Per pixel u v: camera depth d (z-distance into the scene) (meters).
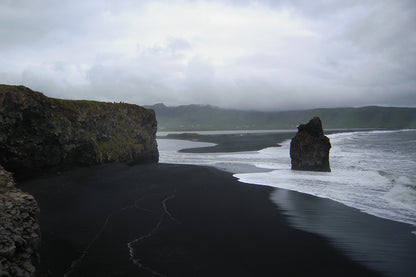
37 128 22.64
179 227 13.45
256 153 51.56
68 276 8.91
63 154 25.11
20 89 21.64
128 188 21.77
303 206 16.92
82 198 18.50
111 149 31.94
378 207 16.64
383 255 10.53
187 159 43.38
